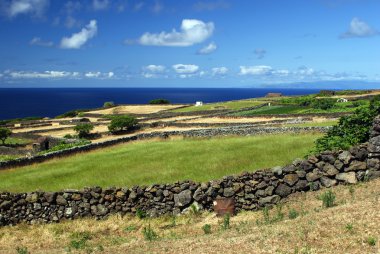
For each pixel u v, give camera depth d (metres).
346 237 10.18
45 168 29.73
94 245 14.45
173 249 11.85
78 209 18.14
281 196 16.61
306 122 45.62
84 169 26.81
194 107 91.94
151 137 44.94
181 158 26.50
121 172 23.92
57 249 14.47
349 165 16.41
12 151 52.53
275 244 10.60
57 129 73.06
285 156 22.77
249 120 58.38
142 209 17.66
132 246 13.30
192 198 17.23
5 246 15.69
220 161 23.53
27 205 18.48
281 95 115.62
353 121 18.47
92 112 102.75
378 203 12.23
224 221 14.66
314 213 12.92
